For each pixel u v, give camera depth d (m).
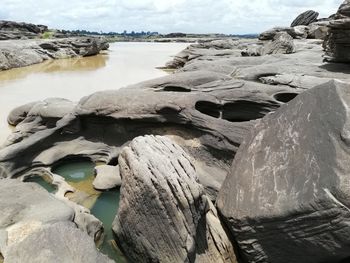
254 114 14.41
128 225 8.35
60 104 15.91
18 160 12.73
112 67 39.38
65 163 13.66
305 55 23.61
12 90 25.08
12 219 8.30
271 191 7.46
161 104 13.00
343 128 6.90
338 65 18.97
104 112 13.55
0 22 76.62
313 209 6.67
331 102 7.43
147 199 7.76
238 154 8.99
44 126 15.25
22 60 40.78
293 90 15.17
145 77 31.86
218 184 11.03
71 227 7.81
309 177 6.98
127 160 8.70
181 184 7.68
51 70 36.66
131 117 13.21
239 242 7.87
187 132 12.95
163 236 7.70
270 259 7.70
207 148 12.50
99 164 13.66
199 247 7.87
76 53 53.44
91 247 7.41
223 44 45.69
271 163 7.90
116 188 11.78
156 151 8.50
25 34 74.00
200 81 16.06
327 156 6.90
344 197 6.37
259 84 15.89
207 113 14.16
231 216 7.85
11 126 17.05
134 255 8.34
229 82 15.71
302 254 7.28
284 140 7.96
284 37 28.62
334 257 6.98
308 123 7.65
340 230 6.50
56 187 11.98
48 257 7.04
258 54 29.41
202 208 7.96
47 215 8.41
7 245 7.50
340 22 17.17
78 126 14.13
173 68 39.06
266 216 7.21
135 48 74.88
